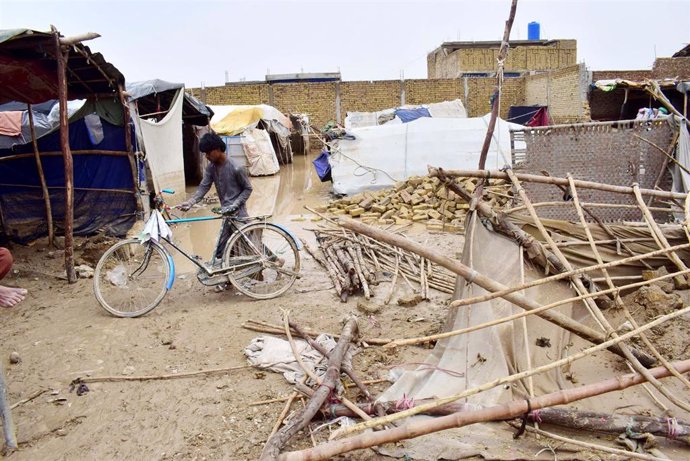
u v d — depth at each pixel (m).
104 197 8.85
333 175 13.63
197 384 4.12
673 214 6.78
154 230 5.59
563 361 2.86
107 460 3.26
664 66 18.88
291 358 4.32
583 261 4.83
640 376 3.04
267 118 21.39
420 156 13.35
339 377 3.75
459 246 8.32
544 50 34.91
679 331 4.15
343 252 7.16
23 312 5.75
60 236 8.88
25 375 4.34
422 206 10.82
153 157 11.27
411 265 6.76
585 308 4.41
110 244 7.84
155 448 3.36
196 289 6.39
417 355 4.45
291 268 6.49
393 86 31.33
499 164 13.05
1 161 8.41
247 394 3.94
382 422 2.73
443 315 5.31
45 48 6.69
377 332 4.96
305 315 5.42
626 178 7.05
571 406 3.45
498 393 3.37
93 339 4.98
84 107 8.40
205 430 3.52
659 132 6.94
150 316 5.53
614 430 3.12
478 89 31.39
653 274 4.81
